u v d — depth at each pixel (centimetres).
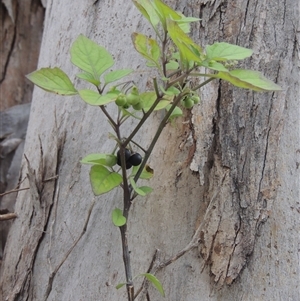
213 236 56
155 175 58
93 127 63
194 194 57
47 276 63
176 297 56
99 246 60
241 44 59
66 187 64
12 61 122
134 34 49
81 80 66
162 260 57
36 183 66
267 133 57
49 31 76
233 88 57
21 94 123
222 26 59
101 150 62
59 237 63
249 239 55
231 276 55
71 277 61
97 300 59
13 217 71
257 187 56
